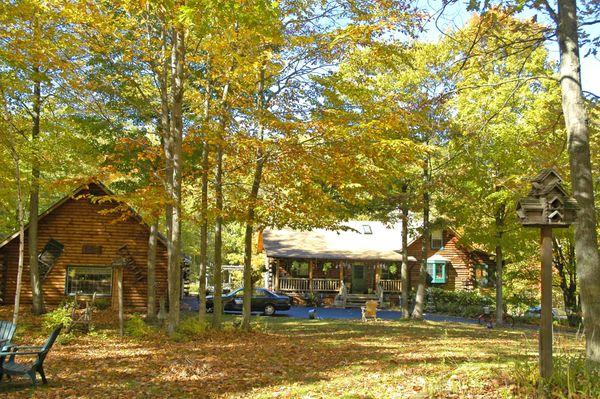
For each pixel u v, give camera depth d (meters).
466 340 18.38
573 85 10.09
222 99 17.30
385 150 15.48
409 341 17.69
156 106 18.98
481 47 13.27
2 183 18.48
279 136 16.31
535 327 28.55
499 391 7.57
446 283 43.06
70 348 14.51
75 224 27.55
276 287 40.66
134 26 15.80
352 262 41.56
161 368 11.51
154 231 22.36
